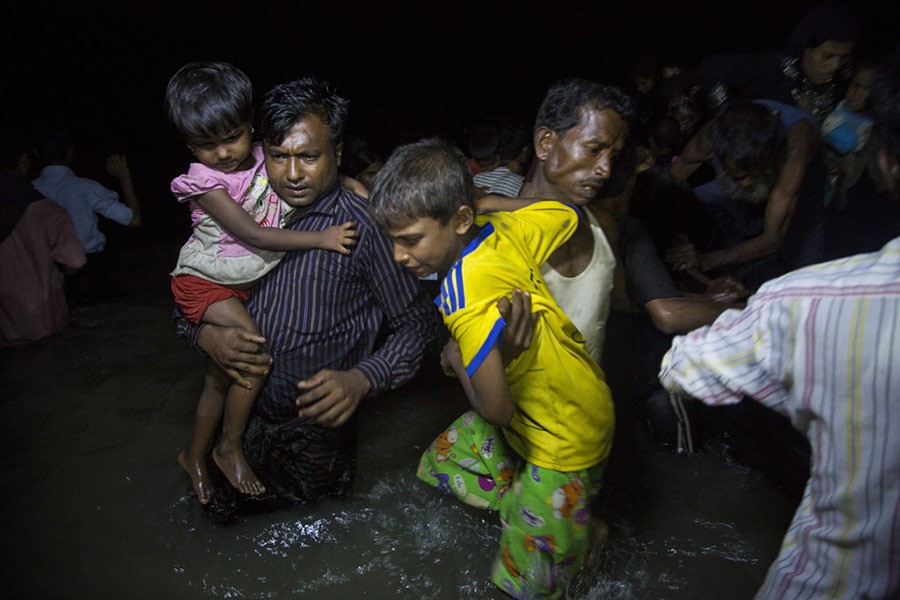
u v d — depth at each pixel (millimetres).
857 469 1216
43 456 3494
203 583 2705
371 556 2822
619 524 2967
